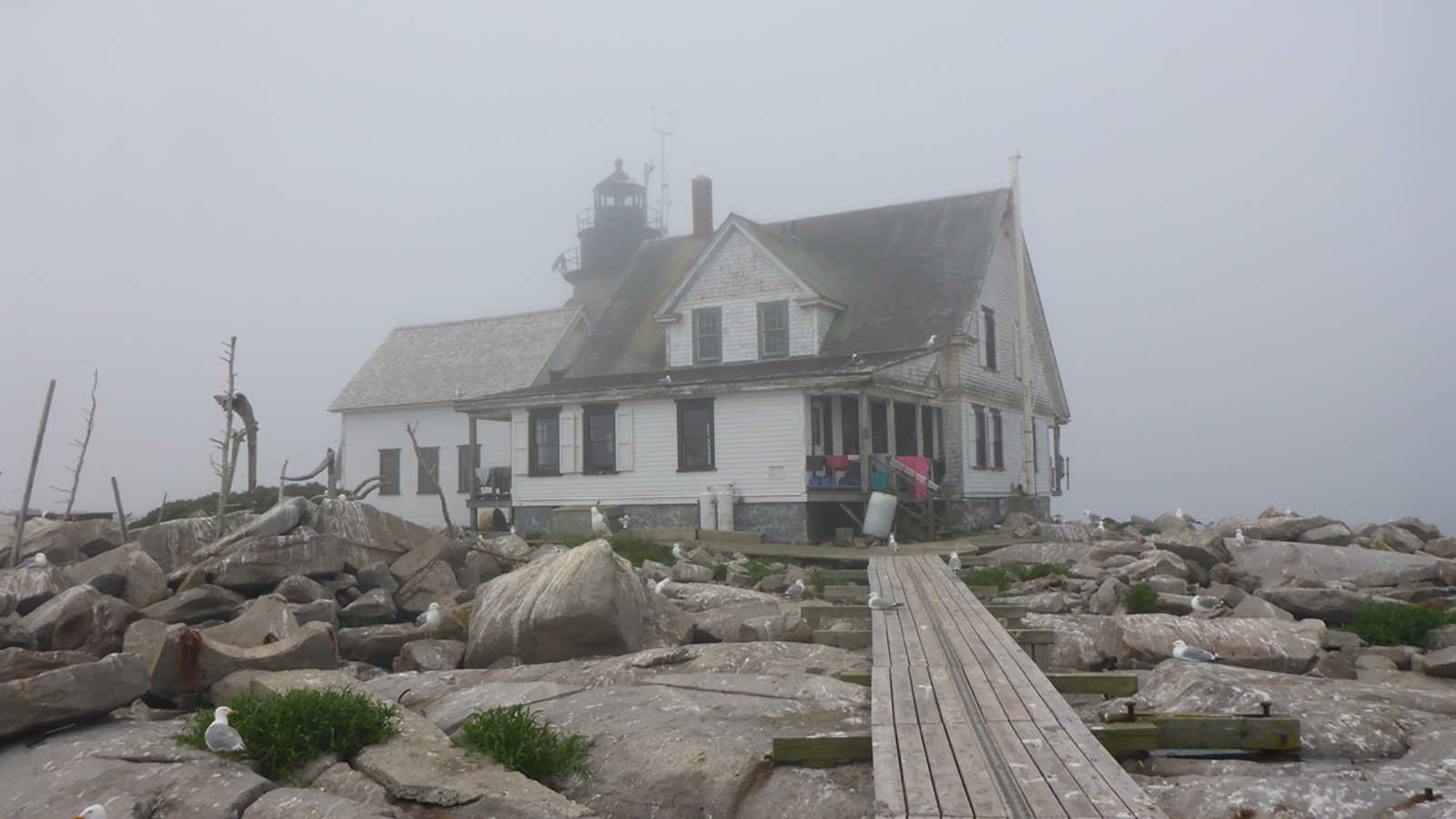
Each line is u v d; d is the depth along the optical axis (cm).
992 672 925
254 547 1415
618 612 1209
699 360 3145
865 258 3362
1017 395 3566
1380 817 660
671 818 752
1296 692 926
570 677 1088
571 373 3338
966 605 1355
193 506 2812
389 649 1279
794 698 935
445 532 2055
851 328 3073
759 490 2623
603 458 2883
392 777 763
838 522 2739
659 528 2745
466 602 1507
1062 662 1226
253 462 1953
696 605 1577
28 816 725
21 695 852
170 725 912
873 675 923
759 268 3062
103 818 645
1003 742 718
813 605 1428
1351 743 805
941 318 2994
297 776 802
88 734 873
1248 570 1889
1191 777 741
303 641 1091
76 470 1828
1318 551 1950
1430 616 1357
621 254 5762
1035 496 3366
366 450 4078
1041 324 3950
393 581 1552
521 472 3012
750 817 731
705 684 989
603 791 788
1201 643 1133
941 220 3400
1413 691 944
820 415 2767
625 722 891
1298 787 697
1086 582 1716
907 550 2348
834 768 764
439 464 3944
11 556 1485
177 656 1011
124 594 1374
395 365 4341
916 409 2852
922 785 634
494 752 813
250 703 883
